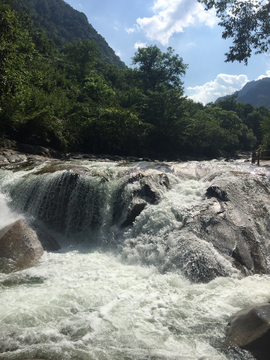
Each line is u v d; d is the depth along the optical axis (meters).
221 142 38.69
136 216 7.08
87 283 4.99
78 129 20.12
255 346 3.10
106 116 22.89
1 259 5.54
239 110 79.00
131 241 6.54
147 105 32.31
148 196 7.51
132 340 3.49
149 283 5.05
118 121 22.83
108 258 6.34
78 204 7.98
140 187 7.71
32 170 10.16
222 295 4.60
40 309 4.09
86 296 4.51
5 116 14.77
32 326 3.69
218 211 6.65
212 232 6.11
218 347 3.34
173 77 47.38
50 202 8.24
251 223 6.51
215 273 5.22
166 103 31.70
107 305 4.26
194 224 6.25
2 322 3.74
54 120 18.11
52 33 116.38
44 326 3.70
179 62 46.19
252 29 12.97
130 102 32.50
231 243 5.93
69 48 46.47
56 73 31.41
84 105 22.67
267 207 7.11
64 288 4.77
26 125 16.00
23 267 5.59
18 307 4.12
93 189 7.98
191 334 3.61
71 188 8.20
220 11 13.30
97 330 3.66
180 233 6.10
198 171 9.68
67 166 9.68
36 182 8.72
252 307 3.67
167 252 5.79
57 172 8.66
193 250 5.52
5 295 4.48
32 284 4.91
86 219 7.80
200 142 36.72
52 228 8.08
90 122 20.64
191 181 8.62
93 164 11.90
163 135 31.70
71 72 43.81
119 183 7.95
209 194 7.43
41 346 3.31
